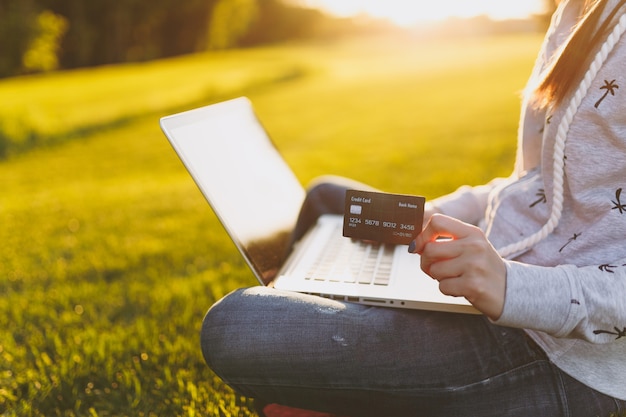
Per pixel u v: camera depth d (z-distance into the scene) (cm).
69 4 4025
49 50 3503
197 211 507
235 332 130
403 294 137
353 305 136
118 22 4200
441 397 133
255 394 138
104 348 221
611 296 112
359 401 135
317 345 128
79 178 895
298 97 1978
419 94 1780
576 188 126
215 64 3306
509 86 1802
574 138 124
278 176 213
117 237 424
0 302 287
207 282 300
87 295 292
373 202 138
